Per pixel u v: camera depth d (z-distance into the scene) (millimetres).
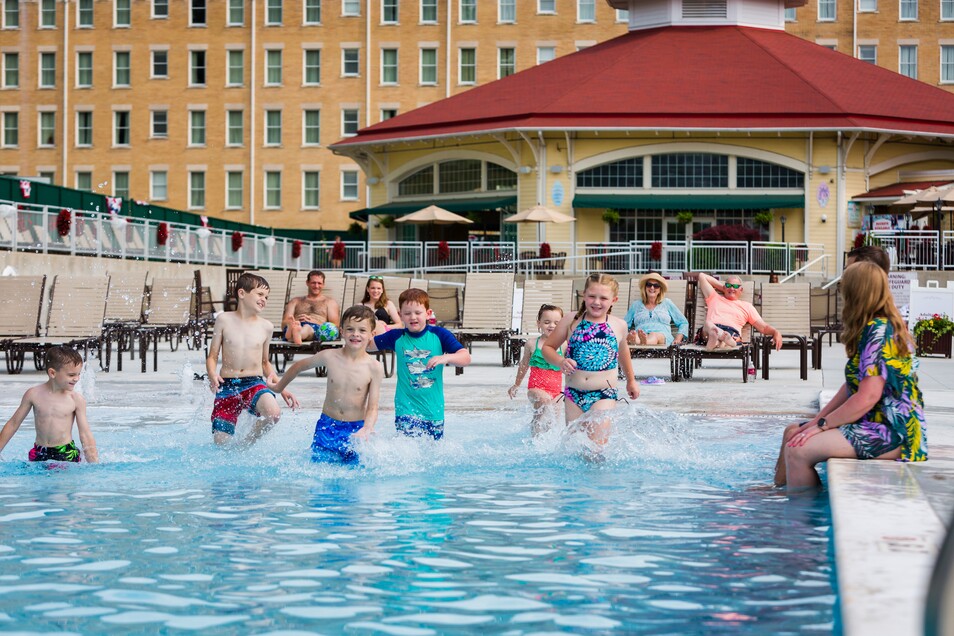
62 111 67438
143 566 4879
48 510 6238
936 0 62500
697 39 48250
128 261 30609
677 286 19375
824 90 43844
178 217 44125
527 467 7859
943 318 21719
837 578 4156
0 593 4422
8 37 67625
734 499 6582
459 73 64188
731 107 42875
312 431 9734
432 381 8656
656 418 8867
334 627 3963
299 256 45125
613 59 47344
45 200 32188
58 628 3945
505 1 63875
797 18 63094
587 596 4371
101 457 8273
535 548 5230
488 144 45781
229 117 66625
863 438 6758
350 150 49344
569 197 43844
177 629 3938
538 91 46031
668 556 5059
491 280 19828
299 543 5363
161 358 20484
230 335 9102
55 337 17234
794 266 39344
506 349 19109
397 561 4977
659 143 43438
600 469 7785
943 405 11734
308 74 65812
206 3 66625
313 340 17000
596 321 8586
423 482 7254
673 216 44281
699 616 4086
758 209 43562
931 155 44719
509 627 3961
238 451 8617
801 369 16500
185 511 6215
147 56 67062
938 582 2158
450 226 48406
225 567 4867
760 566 4852
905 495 5465
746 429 10133
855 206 43219
